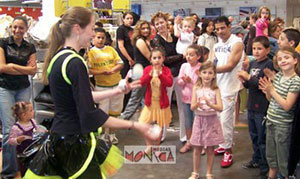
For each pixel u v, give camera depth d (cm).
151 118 385
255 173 343
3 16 433
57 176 196
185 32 430
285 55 270
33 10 573
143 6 1268
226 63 351
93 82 452
